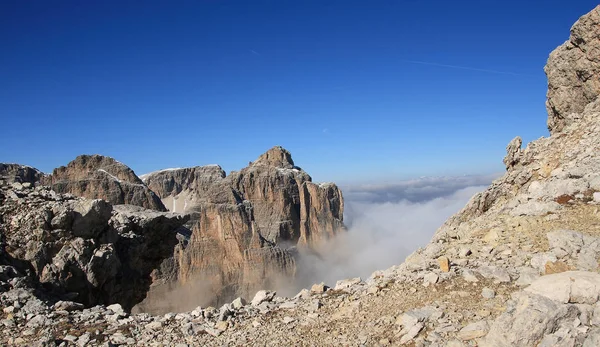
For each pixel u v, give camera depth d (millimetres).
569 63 33469
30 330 18453
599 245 16812
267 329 17141
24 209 28906
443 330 13953
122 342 17172
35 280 26078
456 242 22625
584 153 25094
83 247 28875
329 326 16391
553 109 36469
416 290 17500
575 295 12398
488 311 14516
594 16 30438
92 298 29500
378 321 15766
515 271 17359
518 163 30609
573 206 21484
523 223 21250
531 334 11531
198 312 19766
